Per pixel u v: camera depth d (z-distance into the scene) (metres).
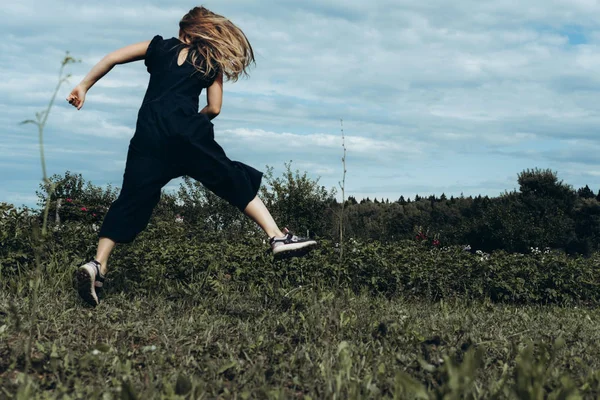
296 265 6.76
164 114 3.79
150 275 5.29
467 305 6.89
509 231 20.52
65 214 13.32
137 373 2.52
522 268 8.08
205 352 2.93
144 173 3.82
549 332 3.99
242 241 8.63
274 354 2.87
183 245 6.69
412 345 3.09
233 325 3.61
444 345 3.03
